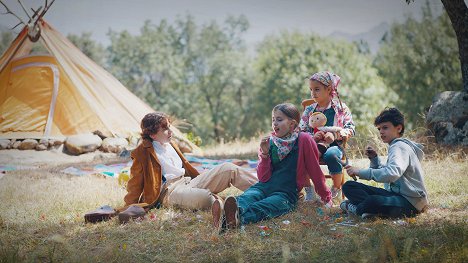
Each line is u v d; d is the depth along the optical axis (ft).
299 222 14.99
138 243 13.69
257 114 173.58
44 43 42.39
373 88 133.49
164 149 18.37
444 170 21.80
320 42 156.15
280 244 13.01
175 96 175.32
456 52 122.83
